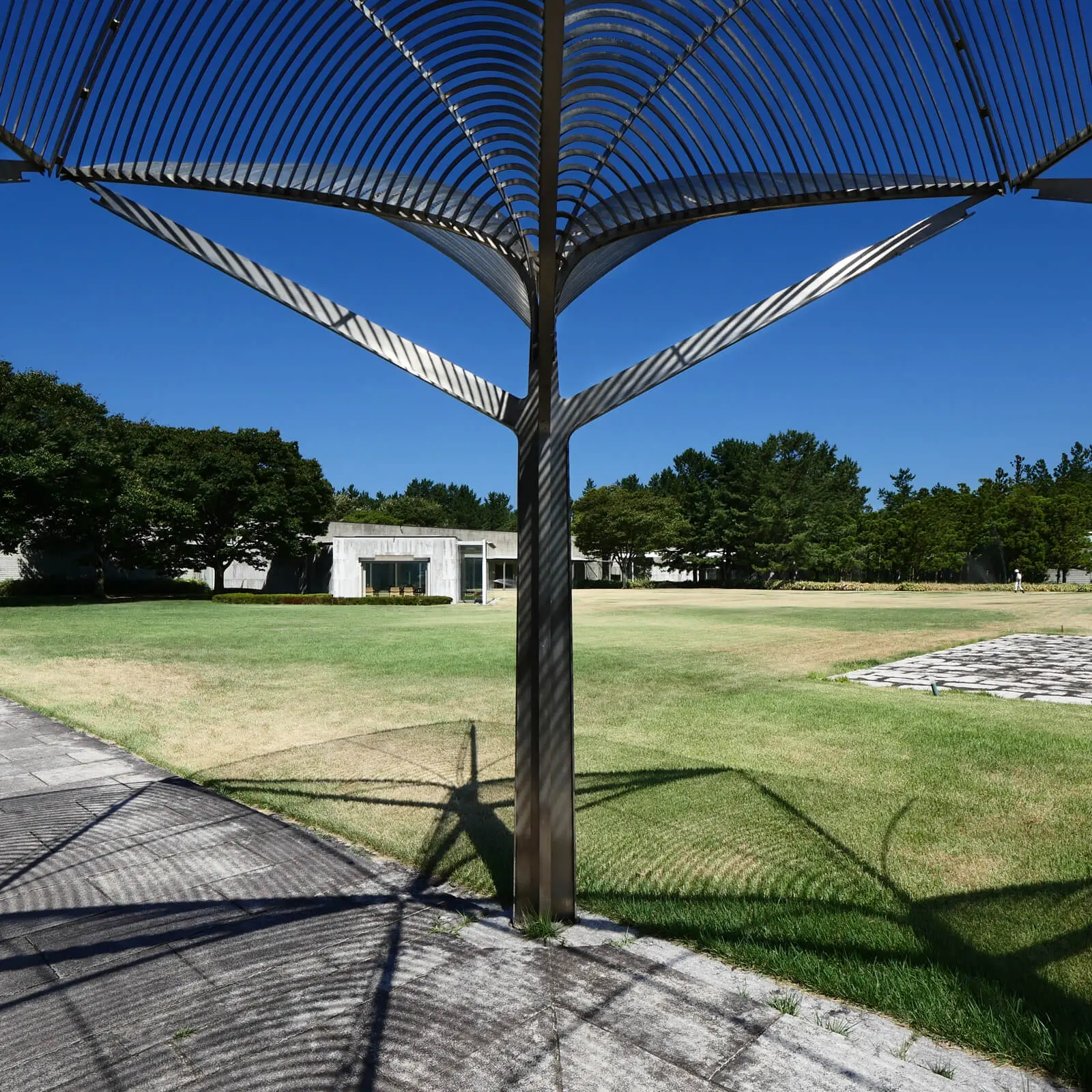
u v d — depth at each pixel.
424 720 7.76
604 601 34.81
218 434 36.72
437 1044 2.39
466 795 5.23
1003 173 2.79
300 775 5.73
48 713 8.02
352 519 66.94
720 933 3.12
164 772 5.84
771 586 56.62
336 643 14.89
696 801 5.07
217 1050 2.38
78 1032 2.49
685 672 10.93
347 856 4.11
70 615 21.77
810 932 3.16
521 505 3.28
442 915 3.36
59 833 4.47
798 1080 2.20
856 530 56.53
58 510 26.50
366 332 3.10
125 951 3.03
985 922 3.28
